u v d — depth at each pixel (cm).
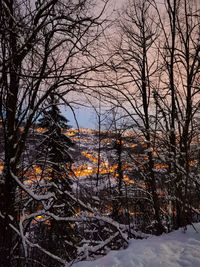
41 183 482
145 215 671
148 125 591
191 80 587
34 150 461
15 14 372
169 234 497
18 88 399
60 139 493
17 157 415
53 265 421
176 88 605
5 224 357
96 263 392
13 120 410
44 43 374
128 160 598
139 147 646
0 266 328
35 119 412
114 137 571
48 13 366
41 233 445
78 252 446
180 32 584
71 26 381
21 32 327
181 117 579
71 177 460
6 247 350
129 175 665
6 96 373
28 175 465
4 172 396
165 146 571
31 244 360
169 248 399
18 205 421
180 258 349
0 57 330
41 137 486
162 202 647
